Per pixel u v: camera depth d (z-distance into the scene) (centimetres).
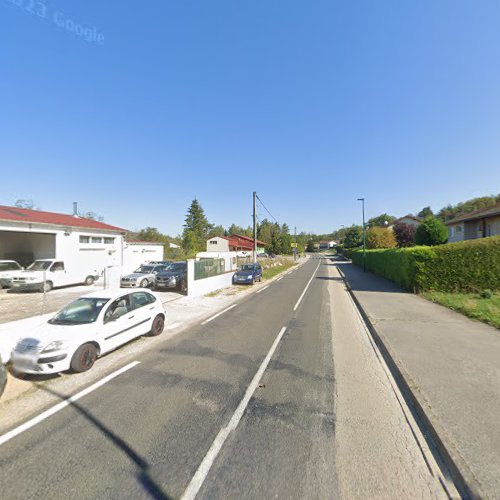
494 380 488
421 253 1403
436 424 366
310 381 520
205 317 1048
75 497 273
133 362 612
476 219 2373
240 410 422
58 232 1822
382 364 600
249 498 269
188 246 5778
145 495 274
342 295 1551
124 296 720
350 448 339
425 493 276
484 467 295
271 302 1351
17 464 315
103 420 398
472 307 1005
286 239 7662
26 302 1338
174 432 370
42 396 468
